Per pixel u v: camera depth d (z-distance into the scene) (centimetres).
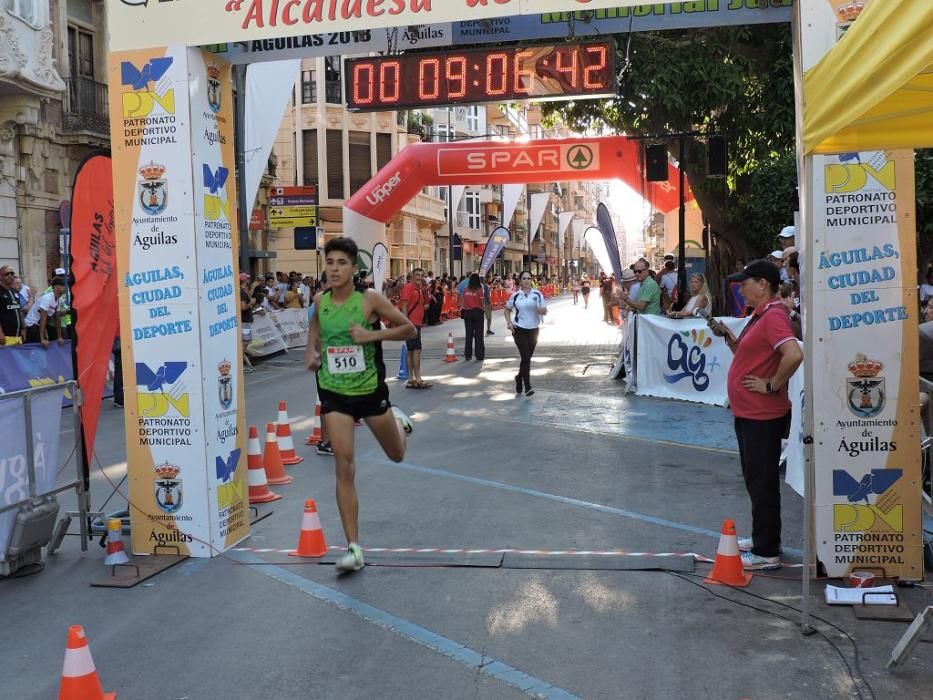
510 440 952
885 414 494
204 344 564
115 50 556
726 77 1500
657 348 1252
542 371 1616
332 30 529
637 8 565
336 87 4056
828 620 449
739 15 555
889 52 344
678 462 831
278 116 1878
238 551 584
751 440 522
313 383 1552
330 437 537
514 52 731
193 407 562
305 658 415
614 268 1476
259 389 1479
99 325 609
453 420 1095
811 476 446
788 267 854
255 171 1867
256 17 538
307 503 577
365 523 643
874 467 497
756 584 504
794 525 625
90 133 2200
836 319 495
